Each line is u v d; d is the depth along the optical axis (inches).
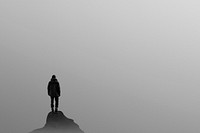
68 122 2180.1
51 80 2158.0
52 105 2171.5
